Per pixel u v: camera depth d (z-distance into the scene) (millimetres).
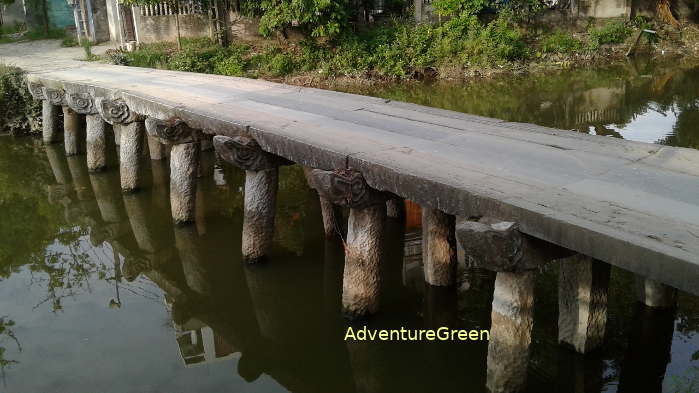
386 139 5824
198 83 9742
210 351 5906
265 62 17016
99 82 10359
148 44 17188
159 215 9023
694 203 4102
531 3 19938
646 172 4711
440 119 6582
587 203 4109
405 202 8062
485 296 6332
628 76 17188
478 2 19047
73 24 20922
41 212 9555
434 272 6219
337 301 6504
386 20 19844
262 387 5316
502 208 4117
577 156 5141
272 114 7098
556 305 5988
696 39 21016
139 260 7965
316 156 5605
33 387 5258
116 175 10547
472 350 5586
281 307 6547
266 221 6895
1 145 12492
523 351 4391
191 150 7918
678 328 5559
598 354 5102
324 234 7965
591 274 4773
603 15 21297
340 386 5363
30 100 12680
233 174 10562
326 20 16969
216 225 8430
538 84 16672
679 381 4918
